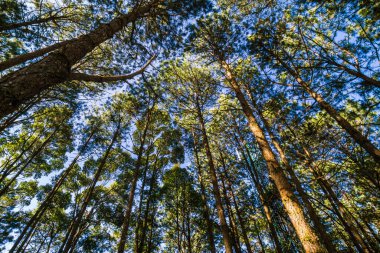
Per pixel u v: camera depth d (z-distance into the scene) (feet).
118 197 55.06
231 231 40.01
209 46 32.42
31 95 6.91
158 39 27.25
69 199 57.82
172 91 40.70
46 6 32.78
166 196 53.06
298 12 25.82
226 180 48.83
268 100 33.91
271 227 34.24
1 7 26.08
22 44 32.32
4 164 53.11
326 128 28.60
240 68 37.11
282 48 28.09
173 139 53.26
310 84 27.20
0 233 51.47
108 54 32.45
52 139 55.47
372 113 31.35
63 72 8.87
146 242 48.98
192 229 53.16
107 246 58.44
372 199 32.73
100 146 57.00
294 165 37.81
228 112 46.75
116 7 26.73
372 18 22.00
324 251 15.15
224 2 32.14
